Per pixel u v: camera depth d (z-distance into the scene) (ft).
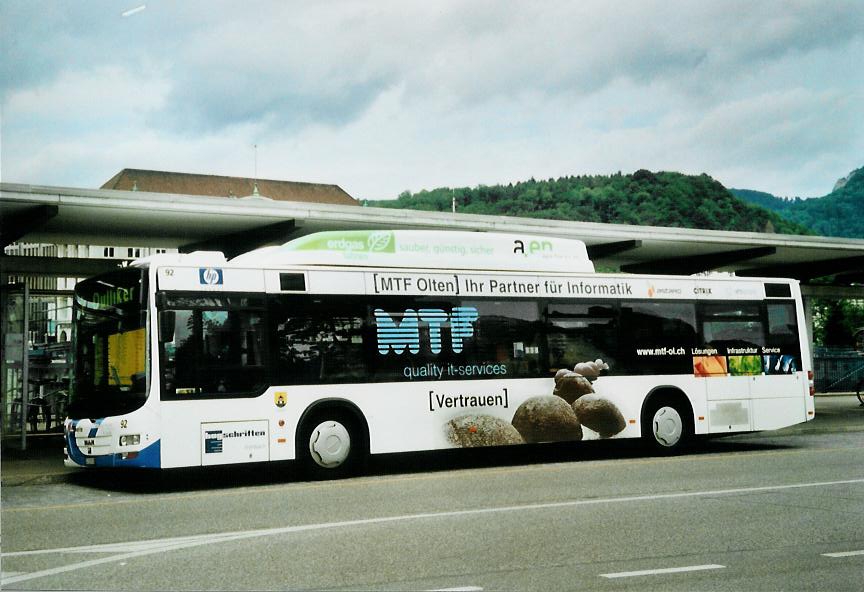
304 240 48.52
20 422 63.16
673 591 21.57
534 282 53.93
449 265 52.01
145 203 56.75
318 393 46.70
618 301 56.39
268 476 49.14
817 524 30.91
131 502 38.75
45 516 34.58
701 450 60.34
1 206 55.11
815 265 99.30
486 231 70.44
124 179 366.43
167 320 43.45
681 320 58.23
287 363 46.14
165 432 42.78
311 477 46.57
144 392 42.78
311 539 28.48
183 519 33.30
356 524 31.35
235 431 44.37
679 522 31.37
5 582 22.79
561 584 22.22
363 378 47.98
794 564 24.61
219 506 36.78
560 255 55.77
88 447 43.88
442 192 330.75
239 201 59.98
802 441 67.36
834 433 75.05
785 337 61.62
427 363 49.90
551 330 53.93
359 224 65.98
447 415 50.03
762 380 60.34
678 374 57.67
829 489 39.70
